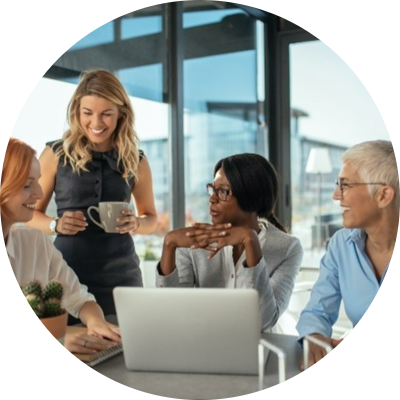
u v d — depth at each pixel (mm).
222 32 3887
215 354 1235
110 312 2148
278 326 2355
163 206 3295
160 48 3221
